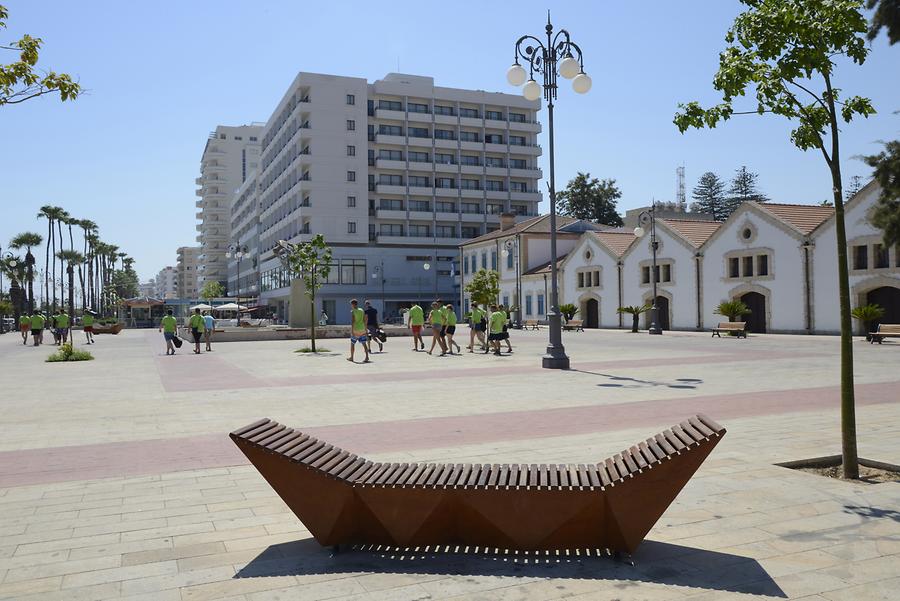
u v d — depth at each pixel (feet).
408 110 281.13
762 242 122.52
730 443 26.48
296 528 17.58
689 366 61.57
